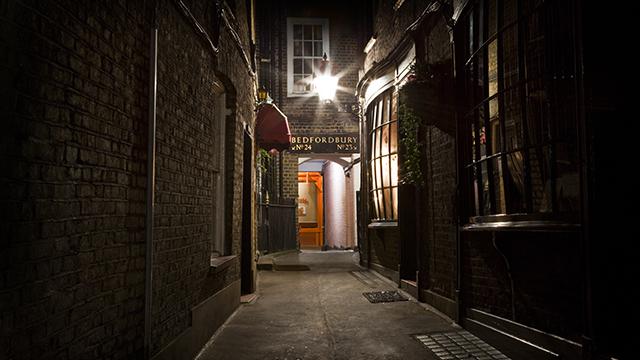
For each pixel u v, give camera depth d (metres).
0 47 1.78
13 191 1.83
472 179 5.04
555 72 3.46
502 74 4.23
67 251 2.19
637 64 2.87
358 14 14.94
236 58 6.32
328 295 7.29
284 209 15.10
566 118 3.36
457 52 5.22
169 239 3.64
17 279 1.83
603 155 2.90
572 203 3.31
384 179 9.19
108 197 2.62
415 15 7.04
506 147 4.16
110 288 2.62
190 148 4.28
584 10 2.97
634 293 2.84
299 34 15.02
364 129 10.92
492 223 4.19
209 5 4.94
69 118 2.23
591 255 2.90
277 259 13.10
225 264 5.35
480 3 4.73
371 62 10.46
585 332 2.97
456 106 5.20
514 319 4.05
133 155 2.96
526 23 3.86
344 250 16.72
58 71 2.15
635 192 2.85
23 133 1.90
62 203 2.16
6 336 1.77
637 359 2.74
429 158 6.43
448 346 4.36
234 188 6.18
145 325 3.06
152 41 3.23
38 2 2.01
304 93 14.70
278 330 5.07
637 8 2.86
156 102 3.37
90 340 2.40
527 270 3.85
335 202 17.39
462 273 5.11
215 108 6.20
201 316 4.44
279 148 9.29
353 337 4.73
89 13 2.44
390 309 6.11
